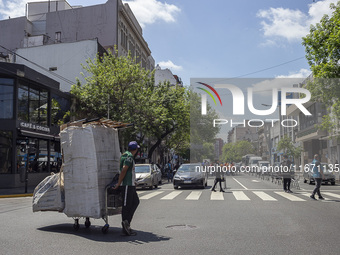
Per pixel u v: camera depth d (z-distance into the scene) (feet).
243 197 51.06
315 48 76.74
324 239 22.43
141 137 113.91
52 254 19.01
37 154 87.10
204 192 61.11
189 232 25.07
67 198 25.70
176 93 116.26
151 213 35.22
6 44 152.56
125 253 19.22
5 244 21.50
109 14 152.97
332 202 44.42
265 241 21.90
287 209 37.50
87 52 128.88
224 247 20.40
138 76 101.91
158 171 90.63
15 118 79.77
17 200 55.11
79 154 25.70
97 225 28.81
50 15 157.07
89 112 106.22
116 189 25.30
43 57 131.44
